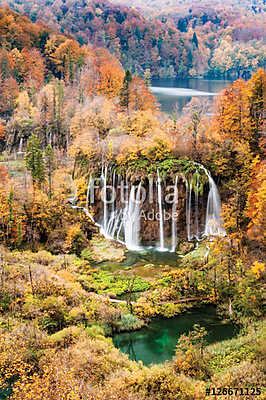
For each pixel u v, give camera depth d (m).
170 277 50.22
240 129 66.81
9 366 30.30
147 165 63.66
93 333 36.88
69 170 79.19
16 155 98.56
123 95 83.44
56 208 63.22
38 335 34.97
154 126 73.50
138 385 29.12
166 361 34.19
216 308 44.00
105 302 43.72
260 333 36.56
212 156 64.06
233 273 46.19
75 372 30.08
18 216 59.53
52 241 59.50
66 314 39.47
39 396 25.91
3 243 56.72
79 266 52.97
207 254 54.00
